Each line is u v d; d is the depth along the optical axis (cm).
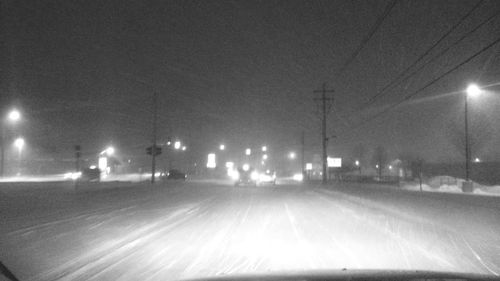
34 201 3091
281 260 1348
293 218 2527
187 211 2850
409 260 1349
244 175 6844
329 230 2034
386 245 1625
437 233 1936
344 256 1412
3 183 5556
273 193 5003
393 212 2816
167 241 1695
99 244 1589
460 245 1619
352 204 3544
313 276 570
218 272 1181
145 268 1233
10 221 2052
